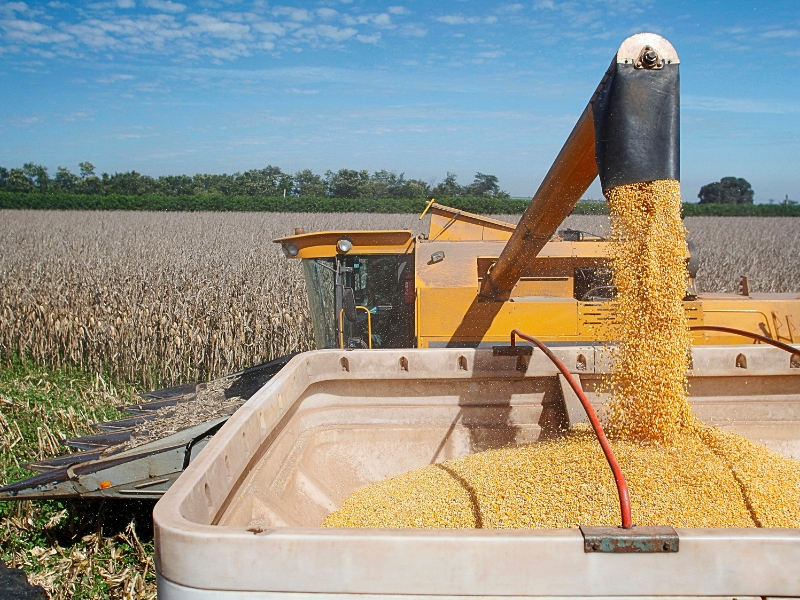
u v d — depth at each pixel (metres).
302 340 12.65
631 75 3.77
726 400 4.55
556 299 6.88
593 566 1.87
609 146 3.85
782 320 7.04
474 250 7.14
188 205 57.56
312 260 7.71
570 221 26.81
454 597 1.90
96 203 59.03
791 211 64.25
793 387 4.57
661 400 3.71
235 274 17.39
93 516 5.83
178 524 2.00
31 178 81.38
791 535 1.85
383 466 4.62
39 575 5.07
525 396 4.73
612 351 4.12
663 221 3.84
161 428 5.45
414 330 7.21
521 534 1.90
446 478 3.79
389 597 1.92
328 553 1.92
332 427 4.64
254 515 3.15
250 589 1.94
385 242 7.37
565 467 3.47
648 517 2.87
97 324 12.40
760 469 3.37
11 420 8.59
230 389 6.77
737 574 1.85
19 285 15.41
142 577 4.93
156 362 11.94
